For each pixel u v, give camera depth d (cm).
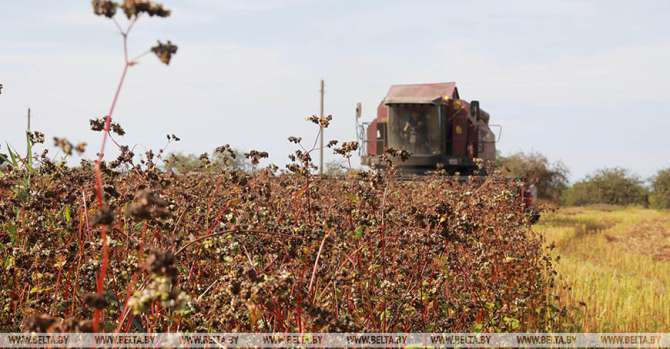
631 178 9069
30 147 944
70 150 423
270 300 604
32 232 783
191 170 1095
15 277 771
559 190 6806
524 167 6372
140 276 686
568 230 3206
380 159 1014
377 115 3497
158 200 464
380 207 902
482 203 1162
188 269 770
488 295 1039
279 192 1000
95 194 718
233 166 1003
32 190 869
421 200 1196
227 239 729
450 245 980
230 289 576
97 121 745
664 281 1922
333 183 1110
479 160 1531
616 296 1469
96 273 693
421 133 3281
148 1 413
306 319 654
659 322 1308
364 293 777
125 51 424
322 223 816
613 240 3203
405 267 865
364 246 838
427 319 867
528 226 1410
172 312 624
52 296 721
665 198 7738
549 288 1364
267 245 745
